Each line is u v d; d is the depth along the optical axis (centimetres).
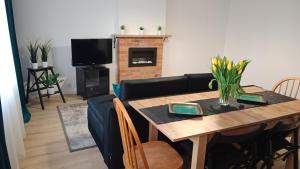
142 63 521
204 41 602
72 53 431
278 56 475
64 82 477
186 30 574
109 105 216
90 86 448
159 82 258
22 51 426
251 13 530
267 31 493
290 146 211
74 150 268
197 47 599
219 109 197
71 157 255
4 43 231
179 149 228
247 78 554
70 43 464
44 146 276
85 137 299
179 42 576
